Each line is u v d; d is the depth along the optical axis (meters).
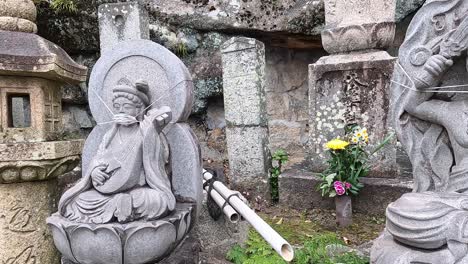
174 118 2.55
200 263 2.74
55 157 2.67
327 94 4.17
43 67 2.49
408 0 5.34
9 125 2.66
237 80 4.30
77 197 2.24
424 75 2.17
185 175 2.53
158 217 2.14
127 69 2.62
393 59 3.91
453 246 1.79
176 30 5.83
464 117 2.16
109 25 4.64
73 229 2.10
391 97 2.40
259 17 5.53
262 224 2.43
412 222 1.91
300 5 5.39
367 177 3.99
